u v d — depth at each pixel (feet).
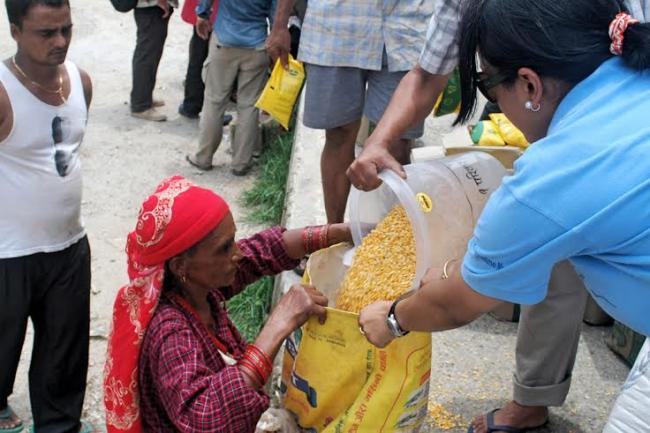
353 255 8.39
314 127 13.03
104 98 26.55
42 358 11.23
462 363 11.39
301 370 7.88
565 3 5.63
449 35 8.64
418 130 12.54
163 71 29.12
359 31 12.27
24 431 12.94
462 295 6.36
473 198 8.38
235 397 6.86
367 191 8.36
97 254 18.06
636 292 5.84
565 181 5.45
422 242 7.34
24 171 10.02
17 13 9.23
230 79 21.08
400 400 7.55
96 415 13.25
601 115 5.53
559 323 9.08
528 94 5.95
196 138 24.32
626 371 11.31
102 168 22.08
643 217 5.38
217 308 7.92
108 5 33.96
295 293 7.59
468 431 10.02
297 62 18.30
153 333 7.05
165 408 7.08
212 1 21.01
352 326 7.45
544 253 5.66
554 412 10.43
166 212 6.87
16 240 10.25
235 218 19.94
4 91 9.58
